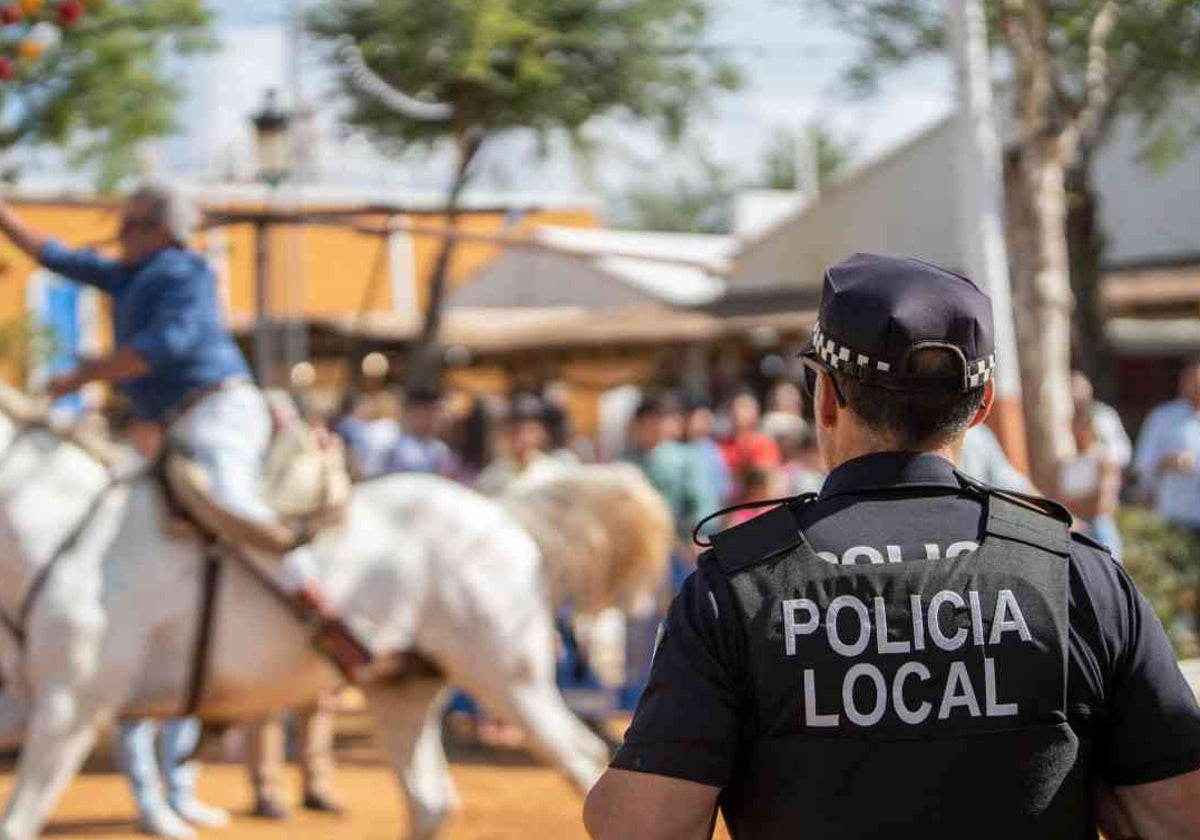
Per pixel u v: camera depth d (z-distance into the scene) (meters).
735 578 2.32
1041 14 10.55
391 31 18.28
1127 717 2.33
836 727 2.25
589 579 6.87
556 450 10.36
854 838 2.23
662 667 2.33
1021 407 10.29
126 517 6.14
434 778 6.75
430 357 19.59
